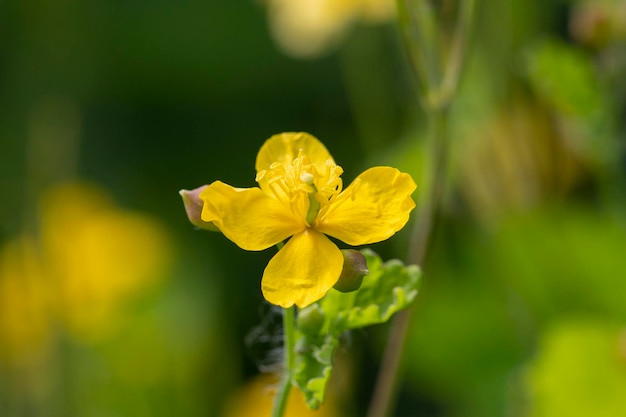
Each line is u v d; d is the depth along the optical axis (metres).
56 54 0.44
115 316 0.38
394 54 0.37
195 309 0.41
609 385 0.30
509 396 0.33
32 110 0.40
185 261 0.44
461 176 0.33
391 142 0.38
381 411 0.25
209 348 0.40
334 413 0.34
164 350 0.38
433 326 0.34
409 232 0.33
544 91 0.30
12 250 0.34
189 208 0.22
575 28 0.30
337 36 0.37
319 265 0.21
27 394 0.33
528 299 0.33
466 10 0.25
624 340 0.30
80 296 0.37
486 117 0.32
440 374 0.34
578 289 0.32
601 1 0.31
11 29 0.43
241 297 0.44
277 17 0.38
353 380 0.34
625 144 0.30
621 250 0.32
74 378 0.34
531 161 0.32
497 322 0.34
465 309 0.34
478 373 0.34
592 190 0.33
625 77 0.30
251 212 0.21
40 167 0.36
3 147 0.37
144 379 0.37
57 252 0.35
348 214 0.21
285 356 0.22
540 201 0.33
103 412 0.36
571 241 0.32
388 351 0.25
